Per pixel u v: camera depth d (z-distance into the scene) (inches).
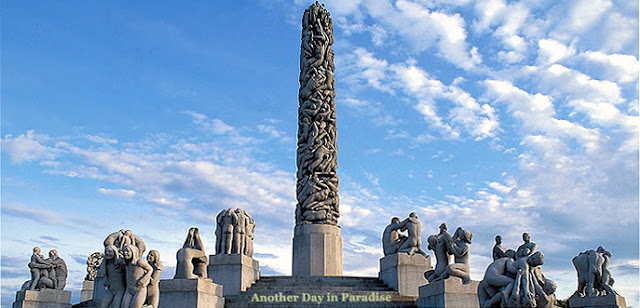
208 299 719.7
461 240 751.7
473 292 693.3
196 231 773.3
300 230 1087.6
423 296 743.7
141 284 582.9
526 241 850.8
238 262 837.8
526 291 495.2
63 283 933.2
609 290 896.3
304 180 1122.0
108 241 762.8
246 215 908.6
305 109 1172.5
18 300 888.3
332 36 1250.6
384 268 909.2
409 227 911.7
